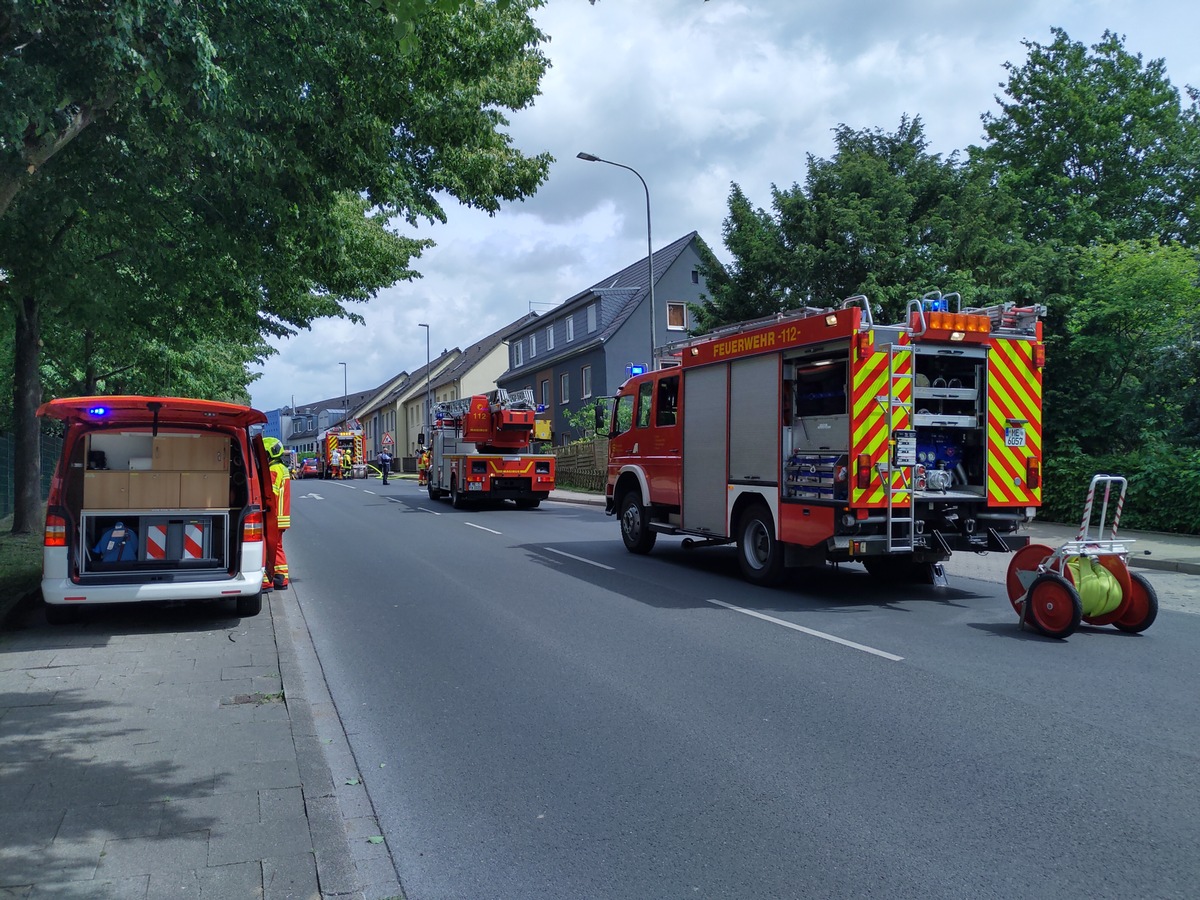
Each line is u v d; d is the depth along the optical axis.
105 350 20.77
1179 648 7.14
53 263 9.80
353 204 14.73
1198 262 15.08
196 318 14.20
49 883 3.21
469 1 4.59
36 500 13.96
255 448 9.55
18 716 5.17
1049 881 3.38
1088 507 7.79
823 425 9.19
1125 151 24.86
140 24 5.75
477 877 3.49
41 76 5.64
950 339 9.05
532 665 6.74
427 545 14.73
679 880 3.44
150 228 9.82
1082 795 4.18
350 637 7.77
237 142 7.43
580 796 4.27
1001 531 9.47
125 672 6.20
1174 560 11.18
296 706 5.40
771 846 3.71
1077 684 6.07
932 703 5.66
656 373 12.50
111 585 7.68
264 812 3.86
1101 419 15.72
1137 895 3.26
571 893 3.36
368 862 3.63
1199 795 4.18
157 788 4.11
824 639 7.50
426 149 11.22
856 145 19.52
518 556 13.20
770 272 17.78
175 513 8.15
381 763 4.75
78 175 8.24
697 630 7.88
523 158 12.80
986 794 4.21
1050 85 24.95
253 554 8.05
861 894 3.30
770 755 4.77
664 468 12.26
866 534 8.88
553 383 40.56
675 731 5.19
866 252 16.58
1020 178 24.53
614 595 9.72
